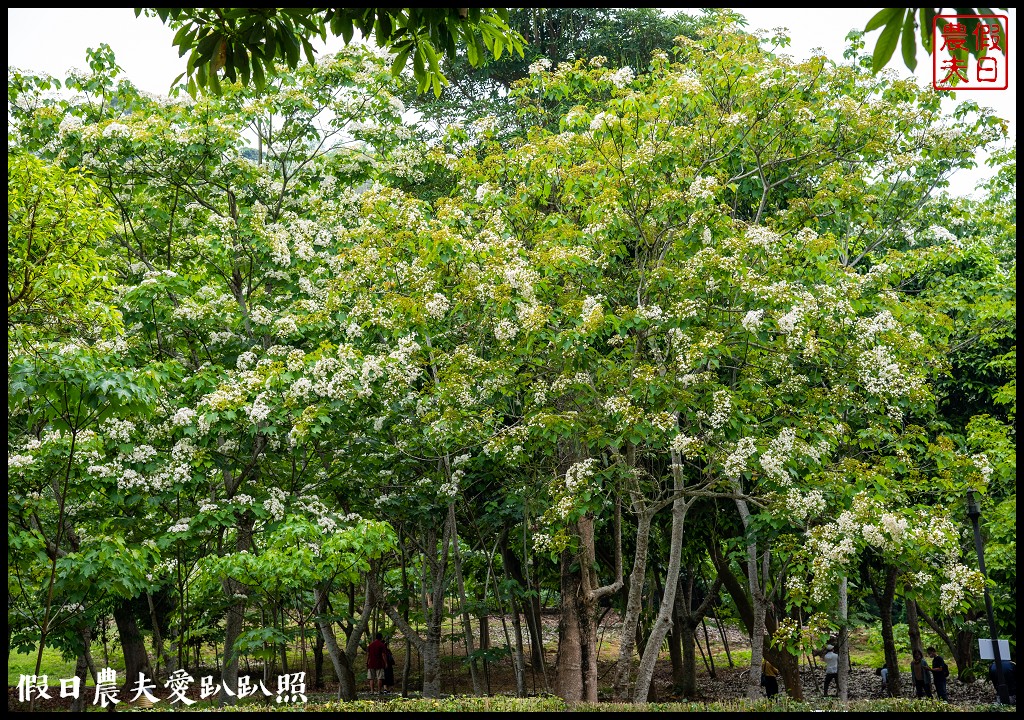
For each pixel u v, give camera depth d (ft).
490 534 49.44
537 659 59.41
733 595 48.65
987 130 37.17
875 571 49.57
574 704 26.37
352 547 32.14
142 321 37.70
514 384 35.14
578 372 32.30
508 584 43.19
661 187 32.37
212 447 37.19
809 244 31.07
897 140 36.65
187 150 38.52
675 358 31.96
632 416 29.25
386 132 45.14
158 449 36.65
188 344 40.75
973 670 55.57
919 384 31.50
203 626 42.09
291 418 34.22
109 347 30.30
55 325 29.81
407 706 26.03
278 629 33.19
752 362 32.58
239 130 40.50
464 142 42.09
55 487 32.73
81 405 27.99
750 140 36.04
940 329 38.93
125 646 50.57
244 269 42.04
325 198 44.42
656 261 33.83
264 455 39.11
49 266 26.81
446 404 34.22
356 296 38.27
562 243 33.71
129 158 39.17
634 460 33.83
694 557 50.70
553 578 57.31
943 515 29.58
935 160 38.78
